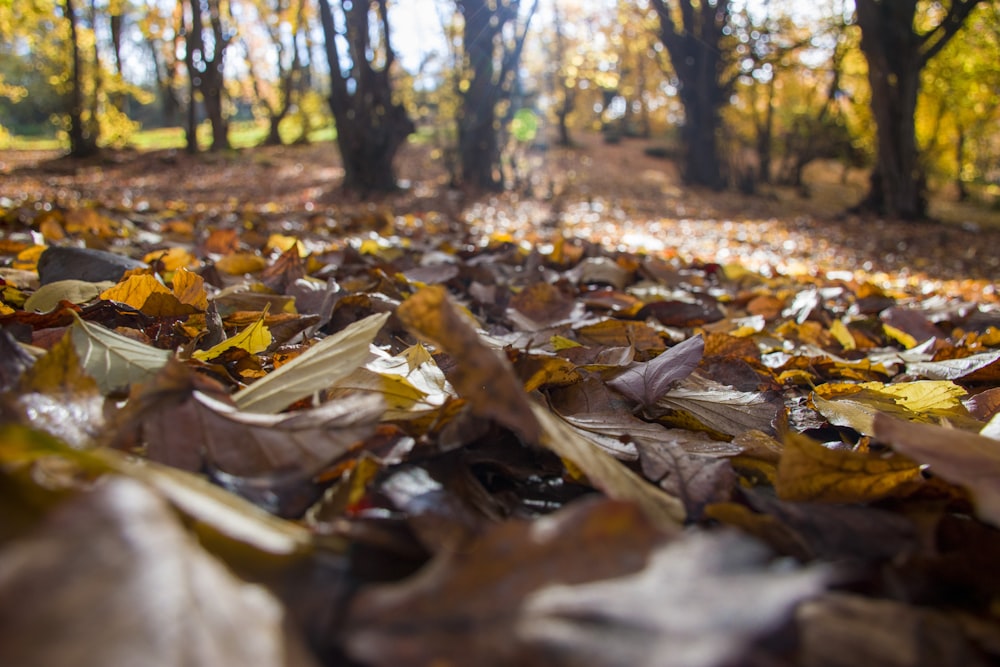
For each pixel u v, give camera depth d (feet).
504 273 4.24
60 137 42.70
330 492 1.06
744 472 1.37
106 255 2.70
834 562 1.00
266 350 1.92
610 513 0.72
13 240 3.97
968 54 28.91
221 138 33.91
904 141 20.43
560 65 37.68
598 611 0.65
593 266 4.19
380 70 17.97
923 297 5.08
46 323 1.82
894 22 19.85
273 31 39.06
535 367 1.61
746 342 2.36
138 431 1.17
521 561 0.70
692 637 0.59
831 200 28.58
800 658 0.74
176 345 1.88
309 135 39.63
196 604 0.57
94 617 0.53
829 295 4.57
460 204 15.51
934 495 1.15
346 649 0.68
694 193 25.31
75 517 0.59
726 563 0.67
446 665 0.64
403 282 3.11
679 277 4.70
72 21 28.12
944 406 1.78
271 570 0.79
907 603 0.92
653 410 1.67
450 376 1.63
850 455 1.12
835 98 33.91
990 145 48.24
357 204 15.20
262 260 3.44
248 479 1.07
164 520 0.63
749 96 34.71
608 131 50.85
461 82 19.35
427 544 0.92
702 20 26.27
